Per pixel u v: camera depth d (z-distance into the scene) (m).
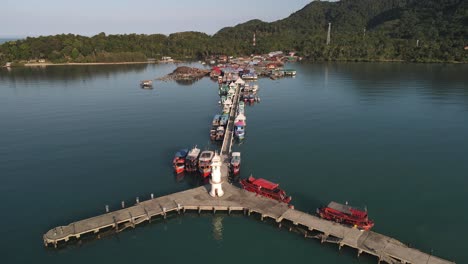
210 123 125.94
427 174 81.50
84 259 53.84
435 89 188.88
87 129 118.56
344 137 108.25
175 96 180.75
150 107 153.12
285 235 58.91
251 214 64.44
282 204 65.06
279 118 132.00
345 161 89.12
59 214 65.25
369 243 53.88
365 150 96.88
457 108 144.75
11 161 90.31
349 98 168.38
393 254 51.22
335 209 60.59
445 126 119.44
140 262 53.19
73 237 57.34
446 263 49.41
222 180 75.19
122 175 81.75
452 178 79.44
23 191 74.06
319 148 98.62
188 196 68.19
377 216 64.19
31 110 147.12
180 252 55.44
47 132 115.44
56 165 87.75
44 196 71.94
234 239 58.25
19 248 56.03
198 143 103.50
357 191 73.25
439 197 71.12
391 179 78.94
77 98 174.12
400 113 137.88
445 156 92.25
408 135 109.94
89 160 90.94
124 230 60.59
